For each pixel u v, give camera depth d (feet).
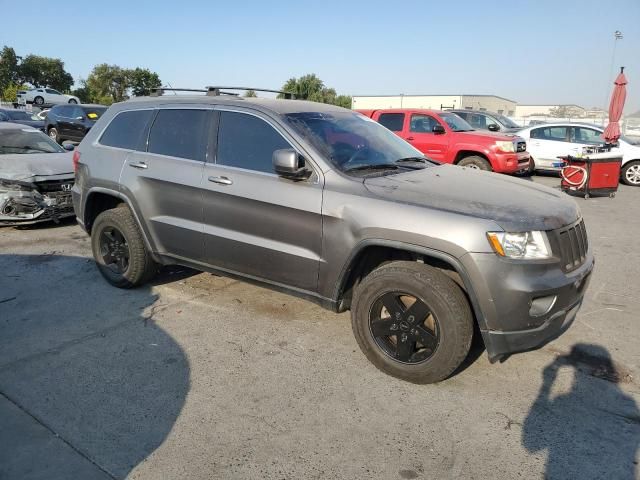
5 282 17.60
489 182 12.50
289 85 205.36
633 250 22.47
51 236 23.66
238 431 9.73
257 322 14.44
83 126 63.67
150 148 15.47
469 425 9.93
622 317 15.05
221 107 14.15
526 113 252.83
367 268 12.28
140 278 16.29
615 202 35.17
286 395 10.89
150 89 17.02
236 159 13.52
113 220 16.16
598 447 9.33
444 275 10.69
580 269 11.08
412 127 40.01
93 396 10.85
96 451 9.18
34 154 26.21
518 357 12.54
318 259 12.00
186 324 14.32
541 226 10.26
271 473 8.64
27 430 9.73
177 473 8.64
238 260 13.55
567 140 45.44
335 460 8.96
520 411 10.39
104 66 238.68
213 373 11.76
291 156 11.51
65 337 13.55
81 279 17.88
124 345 13.10
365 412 10.32
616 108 43.78
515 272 9.94
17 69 231.50
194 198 14.07
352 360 12.37
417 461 8.95
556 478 8.57
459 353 10.56
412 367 11.13
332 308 12.25
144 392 11.01
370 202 11.19
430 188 11.53
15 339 13.44
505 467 8.81
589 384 11.40
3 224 24.35
